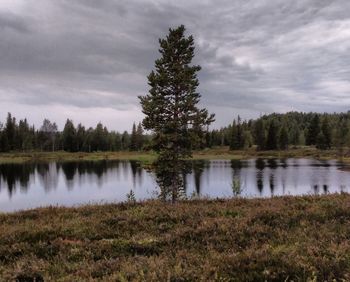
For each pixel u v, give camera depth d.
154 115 24.80
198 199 16.75
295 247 6.89
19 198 43.44
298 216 10.02
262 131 160.50
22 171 82.25
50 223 10.95
